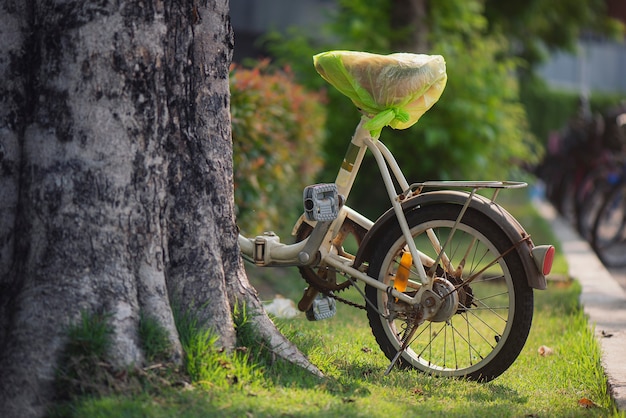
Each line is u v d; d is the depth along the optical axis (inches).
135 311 303.6
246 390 305.9
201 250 327.0
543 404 346.3
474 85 1032.2
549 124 2299.5
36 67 309.7
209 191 331.0
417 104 374.9
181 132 325.1
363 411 299.4
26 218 308.3
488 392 353.4
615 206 933.2
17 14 313.1
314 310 400.2
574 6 1884.8
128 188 307.3
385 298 382.9
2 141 312.7
